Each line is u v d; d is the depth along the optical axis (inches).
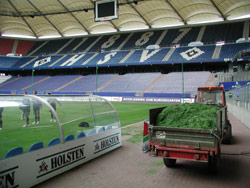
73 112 384.5
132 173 276.5
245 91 694.5
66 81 2482.8
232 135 532.1
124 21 2442.2
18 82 2637.8
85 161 316.8
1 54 2878.9
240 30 2229.3
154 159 334.6
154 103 1679.4
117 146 401.4
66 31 2805.1
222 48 2091.5
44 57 2824.8
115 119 416.5
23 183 224.7
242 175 270.8
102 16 1419.8
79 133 325.7
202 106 334.0
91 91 2116.1
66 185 239.9
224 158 344.8
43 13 2239.2
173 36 2513.5
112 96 1987.0
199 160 251.4
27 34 2962.6
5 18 2502.5
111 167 297.9
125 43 2664.9
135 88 2038.6
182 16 2186.3
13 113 327.3
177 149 260.5
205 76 1963.6
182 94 1715.1
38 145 252.2
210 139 249.3
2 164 205.8
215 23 2388.0
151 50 2401.6
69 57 2689.5
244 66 1850.4
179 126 284.5
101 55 2566.4
